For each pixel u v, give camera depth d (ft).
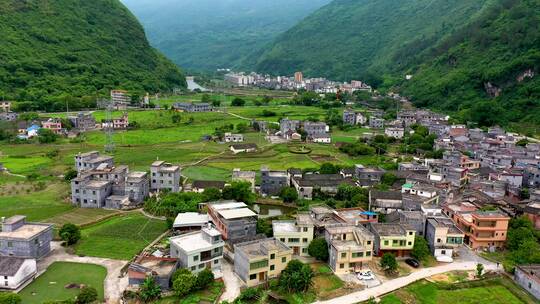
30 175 562.25
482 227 373.81
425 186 477.77
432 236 368.68
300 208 466.70
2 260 303.07
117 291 299.17
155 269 309.83
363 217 415.03
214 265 328.70
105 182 480.64
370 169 580.30
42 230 348.38
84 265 334.85
